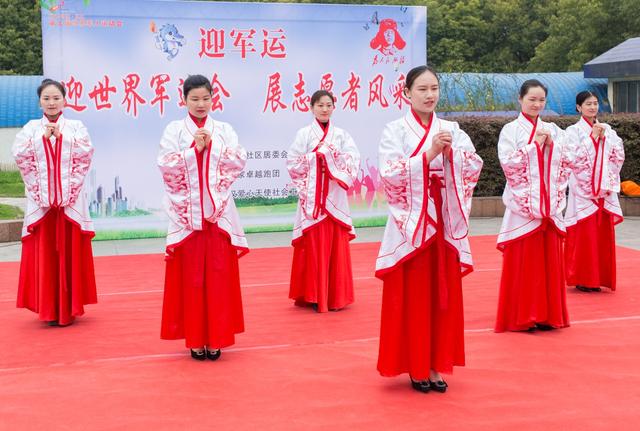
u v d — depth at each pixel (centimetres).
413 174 391
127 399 412
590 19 2409
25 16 2655
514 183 543
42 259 583
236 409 395
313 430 364
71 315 591
